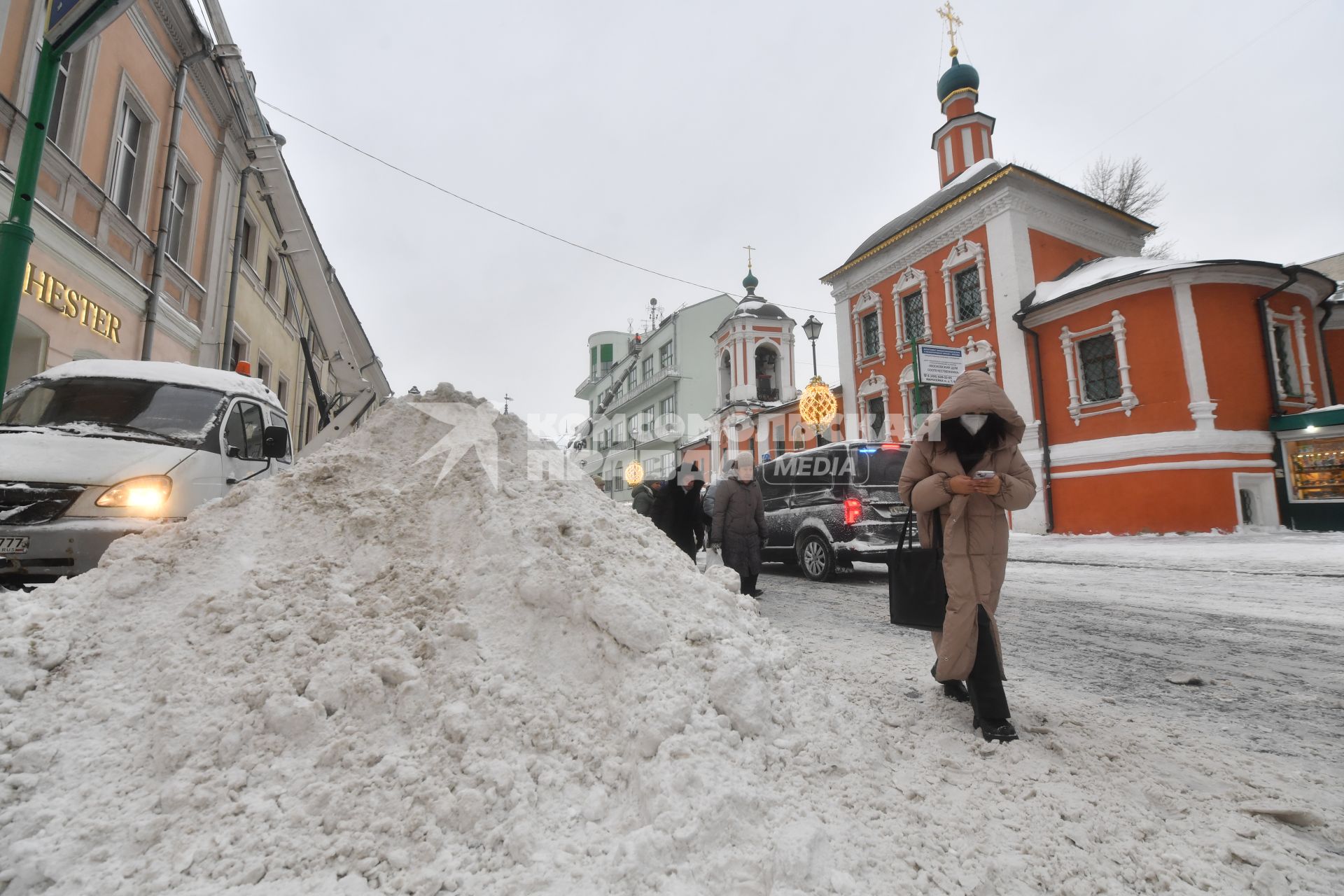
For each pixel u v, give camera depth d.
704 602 2.82
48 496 4.38
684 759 1.86
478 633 2.37
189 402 5.84
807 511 8.76
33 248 7.72
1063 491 16.83
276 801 1.76
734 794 1.75
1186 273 14.82
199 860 1.59
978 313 19.98
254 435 6.45
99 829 1.66
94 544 4.34
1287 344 15.85
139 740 1.95
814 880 1.55
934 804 2.08
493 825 1.72
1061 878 1.72
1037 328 17.89
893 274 23.33
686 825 1.66
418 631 2.35
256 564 2.70
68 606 2.43
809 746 2.20
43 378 5.80
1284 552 10.45
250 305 15.45
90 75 8.80
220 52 11.48
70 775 1.82
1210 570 9.12
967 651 2.81
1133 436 15.46
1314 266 23.81
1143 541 13.89
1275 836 1.95
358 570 2.71
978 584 2.84
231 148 13.37
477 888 1.53
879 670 3.85
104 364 5.98
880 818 1.93
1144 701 3.33
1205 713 3.13
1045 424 17.55
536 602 2.50
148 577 2.57
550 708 2.12
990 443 2.95
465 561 2.72
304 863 1.60
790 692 2.45
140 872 1.56
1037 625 5.53
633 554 2.97
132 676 2.18
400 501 3.09
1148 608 6.37
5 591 2.56
